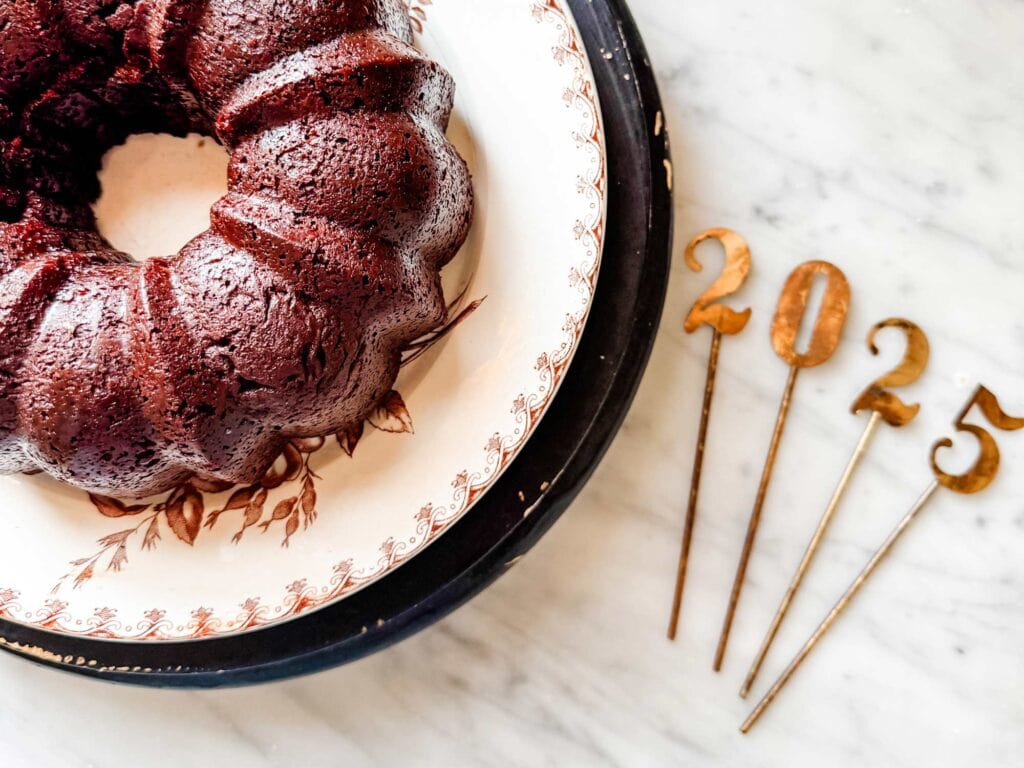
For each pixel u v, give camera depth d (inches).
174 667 14.8
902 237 15.3
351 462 14.4
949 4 15.3
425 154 13.4
